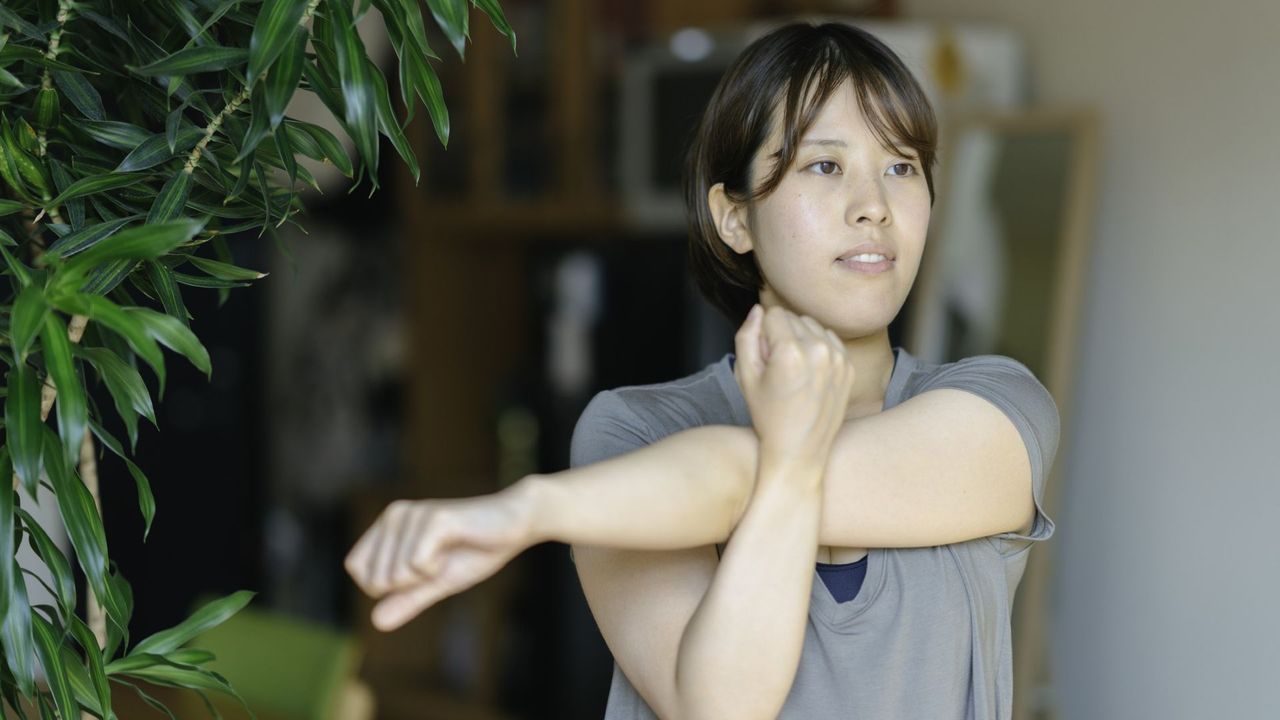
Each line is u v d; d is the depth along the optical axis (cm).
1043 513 112
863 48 113
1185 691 313
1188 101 312
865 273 111
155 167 126
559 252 539
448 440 539
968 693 114
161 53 121
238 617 275
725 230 121
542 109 469
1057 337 324
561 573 458
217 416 568
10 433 101
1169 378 318
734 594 95
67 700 110
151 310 104
